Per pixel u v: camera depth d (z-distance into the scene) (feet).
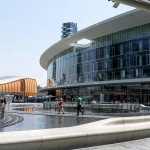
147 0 32.09
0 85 324.80
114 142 34.53
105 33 174.60
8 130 50.11
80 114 92.02
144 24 154.30
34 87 386.52
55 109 114.32
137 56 156.35
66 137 29.01
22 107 145.59
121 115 87.40
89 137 31.35
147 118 43.32
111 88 171.63
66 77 218.79
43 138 27.22
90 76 187.32
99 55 180.86
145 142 35.86
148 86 151.43
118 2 30.81
